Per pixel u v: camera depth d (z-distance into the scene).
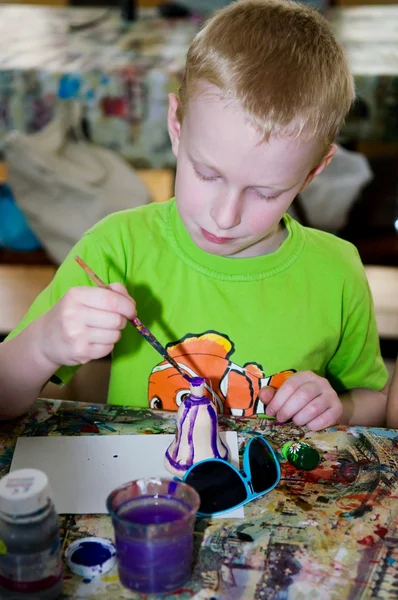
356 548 0.70
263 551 0.69
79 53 2.25
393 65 2.11
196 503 0.65
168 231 1.13
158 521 0.66
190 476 0.75
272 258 1.12
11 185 2.21
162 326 1.11
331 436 0.89
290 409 0.93
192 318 1.11
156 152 2.14
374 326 1.24
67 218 2.19
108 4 3.29
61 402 0.94
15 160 2.14
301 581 0.66
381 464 0.84
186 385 1.11
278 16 0.94
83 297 0.84
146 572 0.63
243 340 1.11
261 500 0.76
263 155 0.85
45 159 2.13
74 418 0.90
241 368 1.11
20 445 0.84
